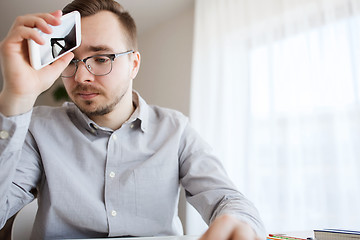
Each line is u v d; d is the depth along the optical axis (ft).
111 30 2.83
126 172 2.90
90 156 2.91
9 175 2.16
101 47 2.73
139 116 3.09
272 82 6.53
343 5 5.68
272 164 6.30
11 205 2.55
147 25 10.21
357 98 5.32
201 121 7.69
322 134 5.69
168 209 2.98
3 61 1.95
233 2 7.55
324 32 5.85
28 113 2.11
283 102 6.31
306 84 6.05
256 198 6.45
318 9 5.99
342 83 5.54
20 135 2.11
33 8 8.70
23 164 2.78
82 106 2.76
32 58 1.94
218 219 1.40
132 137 3.10
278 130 6.33
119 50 2.85
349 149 5.35
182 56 9.32
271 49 6.67
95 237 2.76
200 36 8.10
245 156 6.79
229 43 7.51
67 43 2.18
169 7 9.12
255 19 7.06
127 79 2.92
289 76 6.29
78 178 2.82
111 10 2.94
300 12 6.26
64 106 3.25
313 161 5.75
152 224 2.87
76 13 2.20
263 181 6.43
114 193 2.81
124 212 2.79
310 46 6.03
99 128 2.95
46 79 2.11
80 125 3.08
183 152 3.19
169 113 3.44
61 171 2.79
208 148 3.23
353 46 5.46
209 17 8.00
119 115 3.05
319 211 5.55
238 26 7.38
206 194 2.65
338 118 5.53
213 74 7.66
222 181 2.75
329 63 5.73
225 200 2.46
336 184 5.40
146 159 3.03
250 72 7.00
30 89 2.02
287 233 2.15
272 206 6.17
